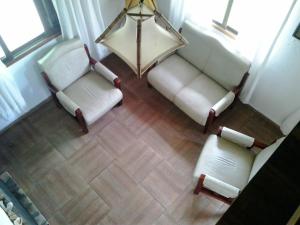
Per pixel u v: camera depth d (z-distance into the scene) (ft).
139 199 11.93
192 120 13.85
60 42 12.80
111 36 8.09
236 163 11.14
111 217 11.58
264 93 13.11
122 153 12.99
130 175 12.45
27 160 12.85
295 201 4.55
